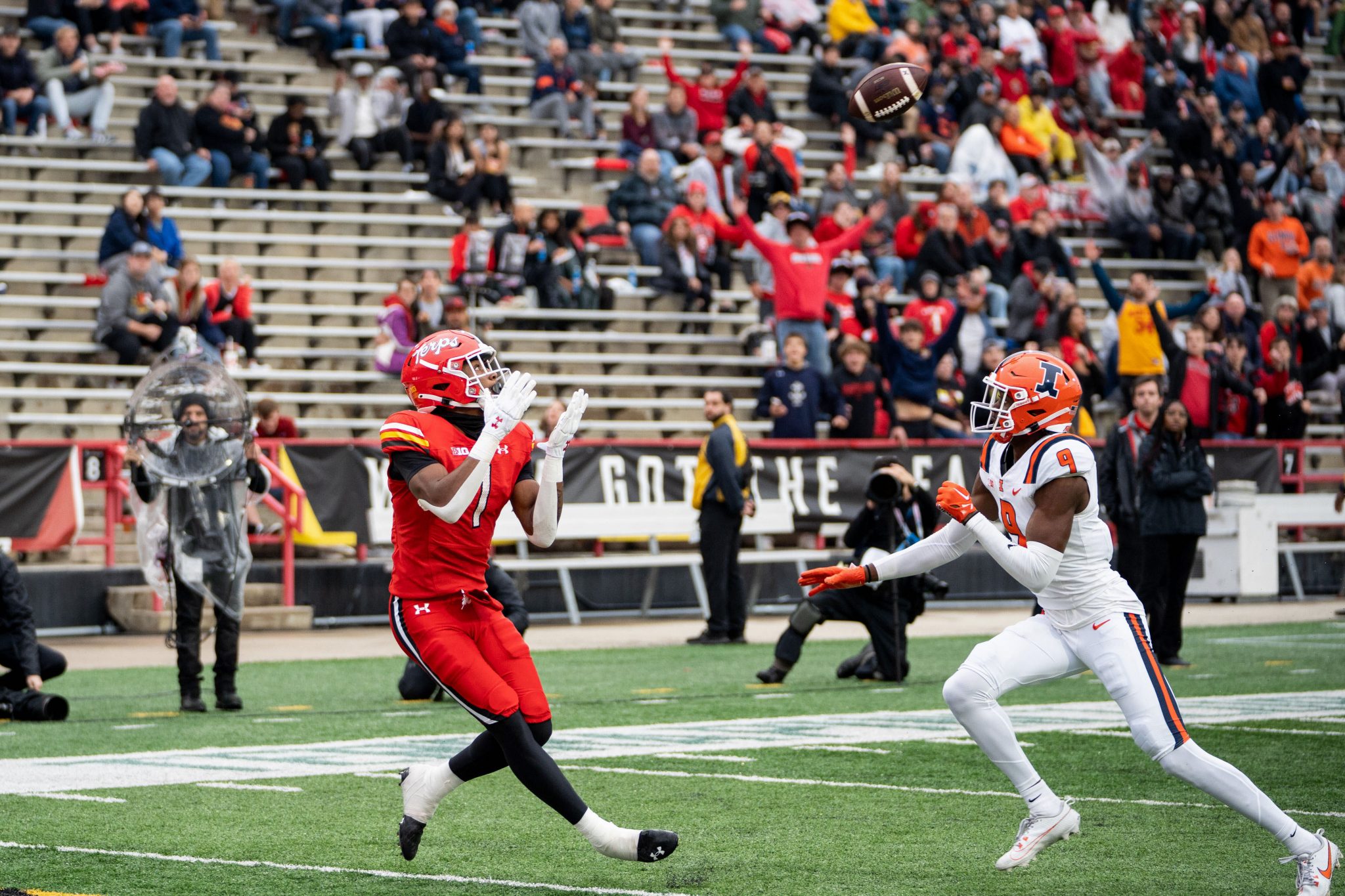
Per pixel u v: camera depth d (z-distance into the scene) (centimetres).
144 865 2277
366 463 6256
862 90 2995
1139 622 2227
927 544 2323
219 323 7175
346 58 8894
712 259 8462
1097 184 9906
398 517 2181
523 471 2255
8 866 2262
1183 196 10012
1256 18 11119
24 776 3081
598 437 7819
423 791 2225
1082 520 2228
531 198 8838
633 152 8956
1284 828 2078
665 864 2291
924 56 9700
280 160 8244
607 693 4394
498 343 7881
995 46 10081
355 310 7881
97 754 3372
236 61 8838
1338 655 5278
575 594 6706
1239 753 3303
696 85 9288
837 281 7744
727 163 8819
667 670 4953
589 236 8550
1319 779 3003
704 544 5769
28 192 7762
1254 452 7712
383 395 7606
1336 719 3800
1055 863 2303
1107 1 10919
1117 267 9794
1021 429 2252
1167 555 4869
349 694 4416
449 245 8338
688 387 8212
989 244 8438
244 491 4028
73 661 5194
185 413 3922
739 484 5691
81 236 7700
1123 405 8106
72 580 5919
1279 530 7938
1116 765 3169
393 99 8588
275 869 2255
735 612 5828
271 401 6288
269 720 3900
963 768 3156
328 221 8200
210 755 3353
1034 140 9594
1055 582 2238
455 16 9125
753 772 3114
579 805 2103
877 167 9456
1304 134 10756
